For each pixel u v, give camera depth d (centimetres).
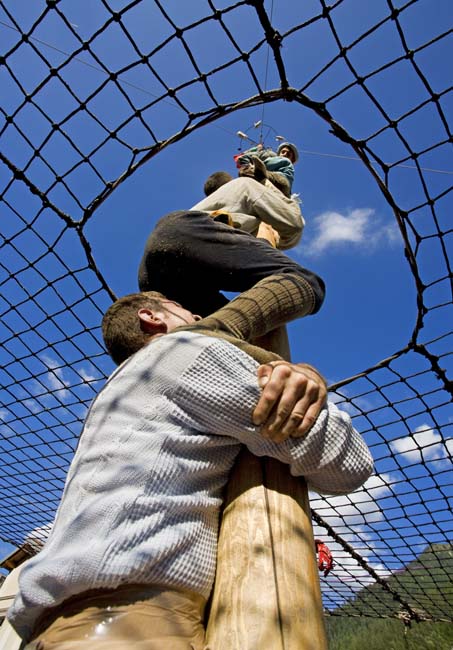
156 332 164
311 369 131
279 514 118
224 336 136
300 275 181
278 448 120
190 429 120
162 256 208
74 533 104
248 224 262
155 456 112
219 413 119
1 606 379
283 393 119
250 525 115
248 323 152
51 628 97
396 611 549
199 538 110
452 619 518
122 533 99
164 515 105
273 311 159
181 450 117
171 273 208
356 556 450
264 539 112
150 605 95
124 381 131
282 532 115
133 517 102
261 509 118
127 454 113
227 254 196
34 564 107
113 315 169
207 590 106
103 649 89
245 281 193
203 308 211
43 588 102
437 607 511
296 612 101
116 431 120
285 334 191
